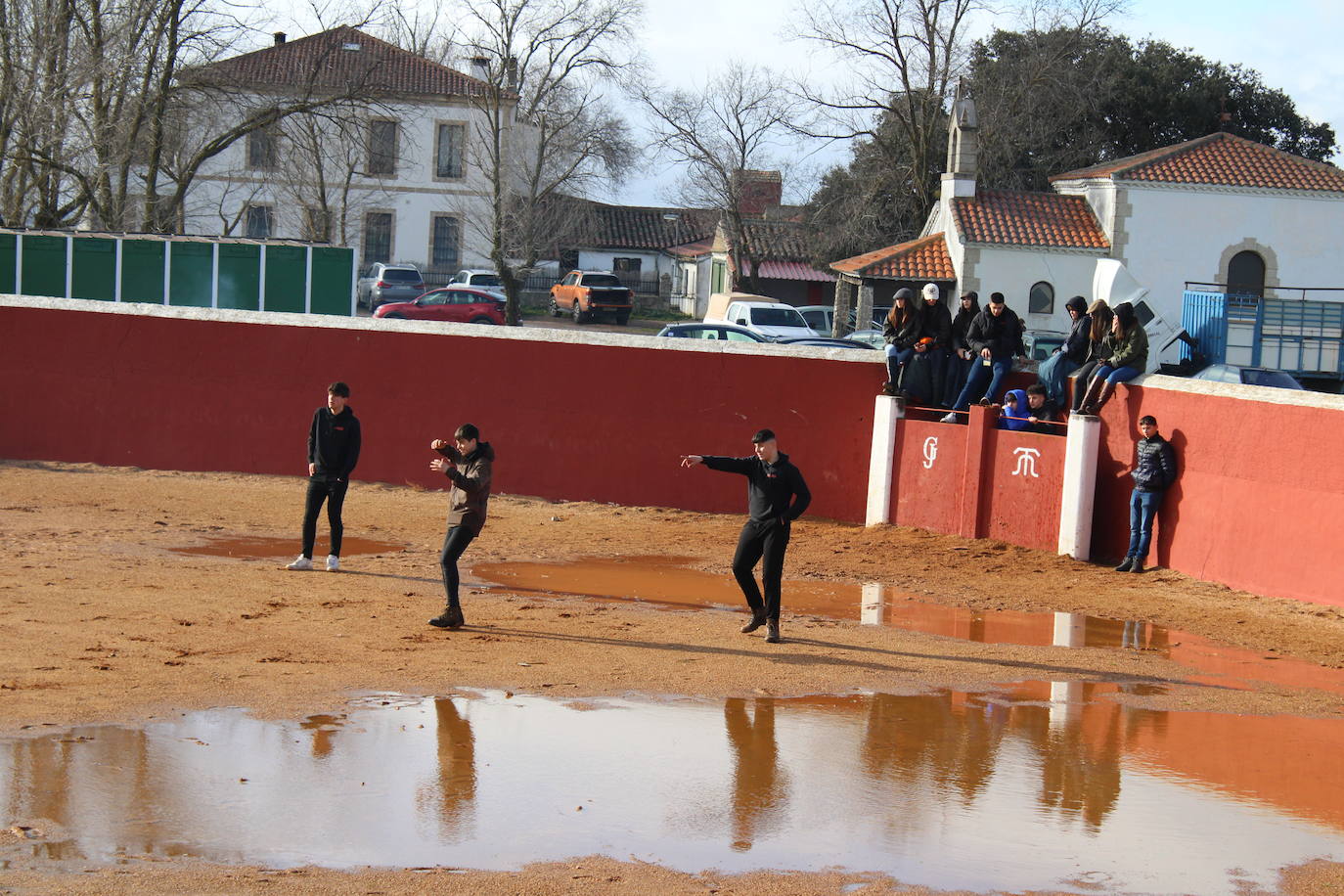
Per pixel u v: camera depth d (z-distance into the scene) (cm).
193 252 2847
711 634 1140
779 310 3741
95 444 2181
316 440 1348
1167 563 1584
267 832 613
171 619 1063
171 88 3584
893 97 5134
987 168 5403
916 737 838
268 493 1950
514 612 1195
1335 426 1359
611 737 802
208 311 2150
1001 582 1509
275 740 754
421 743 766
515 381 2056
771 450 1120
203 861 575
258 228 6019
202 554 1422
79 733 745
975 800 715
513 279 5522
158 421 2166
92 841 589
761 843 634
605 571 1478
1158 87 5647
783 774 746
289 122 5509
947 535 1786
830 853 626
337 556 1391
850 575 1526
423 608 1188
